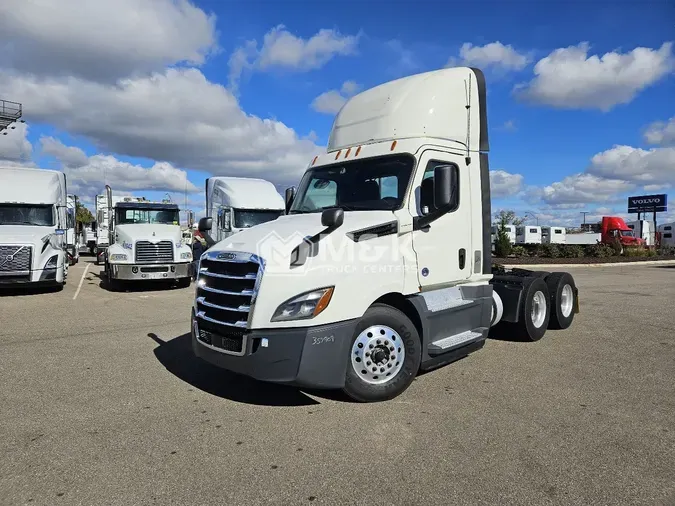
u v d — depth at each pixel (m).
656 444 3.89
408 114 5.62
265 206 18.14
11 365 6.11
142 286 15.43
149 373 5.79
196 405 4.75
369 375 4.78
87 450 3.77
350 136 6.12
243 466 3.52
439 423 4.30
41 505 3.02
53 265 13.23
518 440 3.95
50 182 15.22
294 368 4.30
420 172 5.33
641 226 47.22
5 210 14.33
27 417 4.43
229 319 4.55
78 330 8.27
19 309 10.58
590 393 5.10
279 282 4.31
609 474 3.41
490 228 6.25
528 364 6.21
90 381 5.48
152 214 17.86
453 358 5.60
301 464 3.56
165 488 3.22
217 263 4.77
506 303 7.39
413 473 3.43
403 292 5.02
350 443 3.90
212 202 20.19
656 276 19.38
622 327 8.59
